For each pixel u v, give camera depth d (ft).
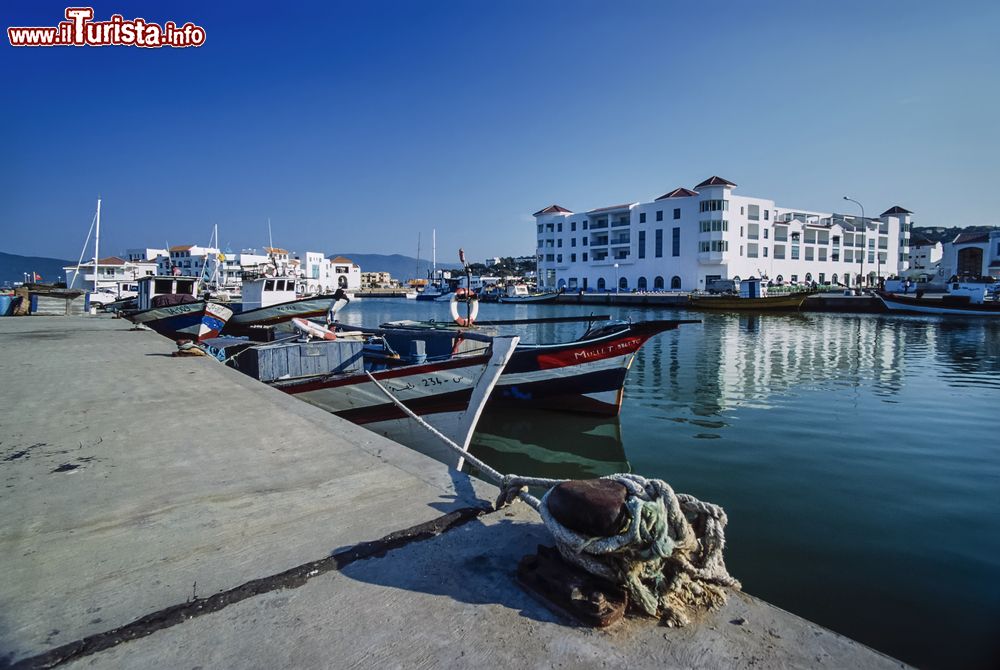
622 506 7.73
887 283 196.85
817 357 71.72
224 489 11.92
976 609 15.93
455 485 12.10
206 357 34.45
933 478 27.04
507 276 520.01
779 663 6.48
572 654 6.64
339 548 9.21
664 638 6.97
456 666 6.44
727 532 21.12
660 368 63.10
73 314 88.94
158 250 388.78
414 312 207.10
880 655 6.63
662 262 264.72
